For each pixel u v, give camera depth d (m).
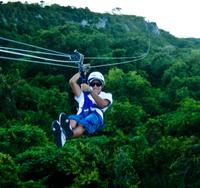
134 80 92.44
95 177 31.75
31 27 131.75
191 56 115.06
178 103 85.56
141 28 165.38
